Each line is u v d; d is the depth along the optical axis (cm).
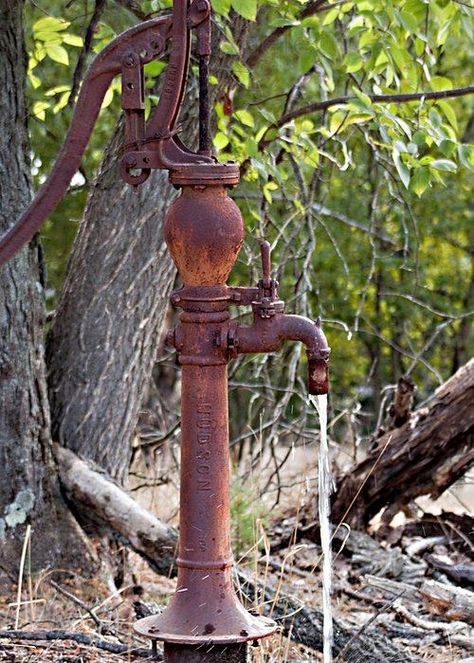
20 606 471
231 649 301
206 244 291
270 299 299
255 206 807
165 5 530
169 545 497
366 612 484
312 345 298
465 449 565
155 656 320
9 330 495
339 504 586
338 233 1068
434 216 1219
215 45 559
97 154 955
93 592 496
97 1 545
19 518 496
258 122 748
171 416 873
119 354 539
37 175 817
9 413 497
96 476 517
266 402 869
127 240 537
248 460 704
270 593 445
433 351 1295
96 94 301
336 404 963
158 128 294
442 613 470
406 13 512
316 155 557
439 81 546
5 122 494
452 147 504
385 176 695
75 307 539
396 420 579
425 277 1213
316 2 586
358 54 527
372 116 506
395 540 578
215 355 299
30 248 508
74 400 534
